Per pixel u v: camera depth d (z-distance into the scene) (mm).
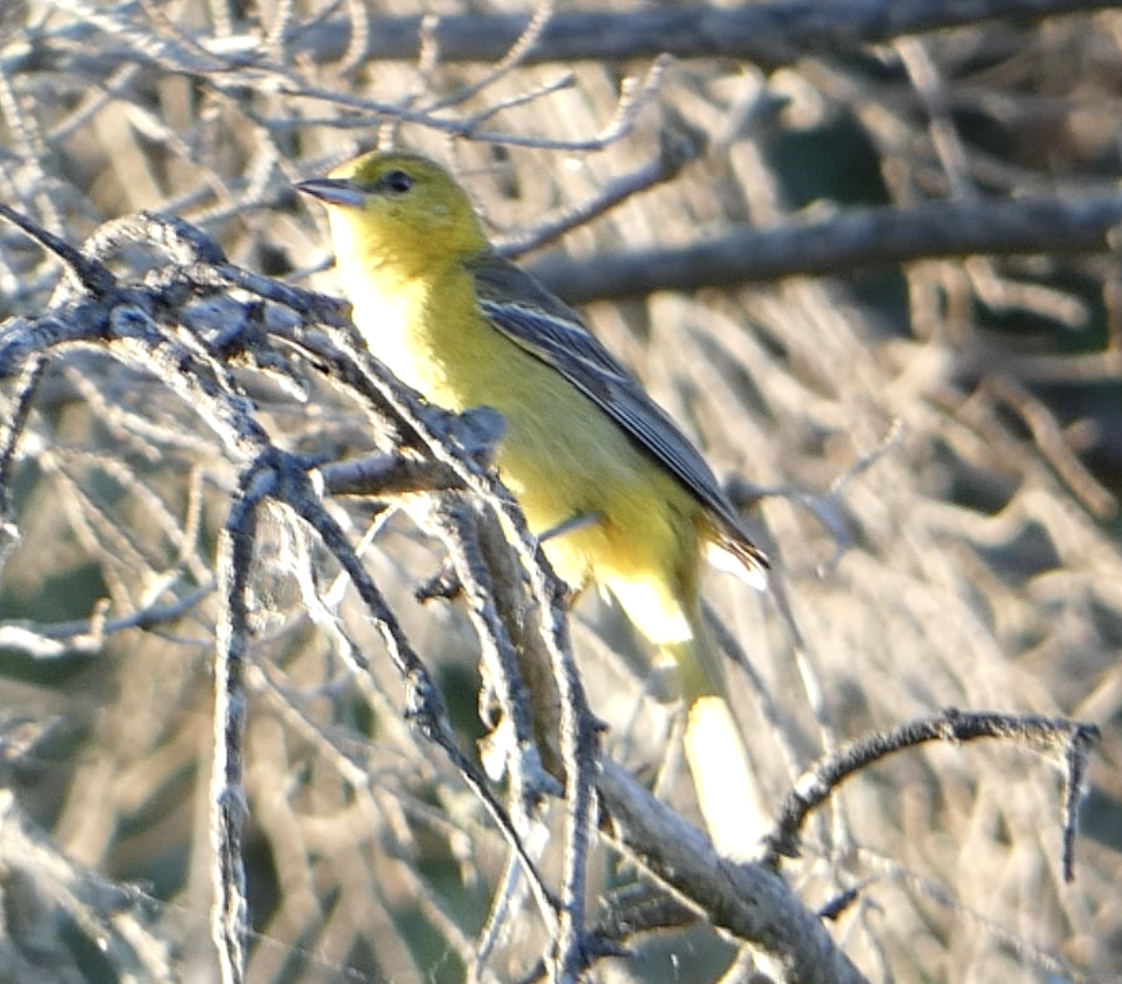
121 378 11742
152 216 5789
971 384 18453
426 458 5949
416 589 7820
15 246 12078
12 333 5293
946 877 13727
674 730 10641
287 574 6797
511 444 10484
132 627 9469
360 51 11797
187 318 5543
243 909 4941
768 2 14609
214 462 12562
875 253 15117
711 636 10602
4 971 10766
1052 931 13164
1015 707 13148
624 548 10609
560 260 14594
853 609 14195
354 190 10742
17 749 11031
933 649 14250
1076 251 15414
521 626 6613
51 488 14523
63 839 14523
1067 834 6738
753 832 9156
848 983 7609
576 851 5090
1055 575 15117
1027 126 18922
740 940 7484
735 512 10523
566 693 5270
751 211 16625
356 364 5672
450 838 12875
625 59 14383
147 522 14273
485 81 11328
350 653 5820
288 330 5750
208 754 13984
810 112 16203
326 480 5930
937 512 14789
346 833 12961
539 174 15078
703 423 15477
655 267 14594
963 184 15508
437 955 14320
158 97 15219
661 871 7273
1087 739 6797
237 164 14719
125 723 14164
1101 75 17938
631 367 15531
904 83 18031
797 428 15836
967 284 17453
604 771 7027
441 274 10695
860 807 13539
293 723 12359
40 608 15609
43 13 12367
